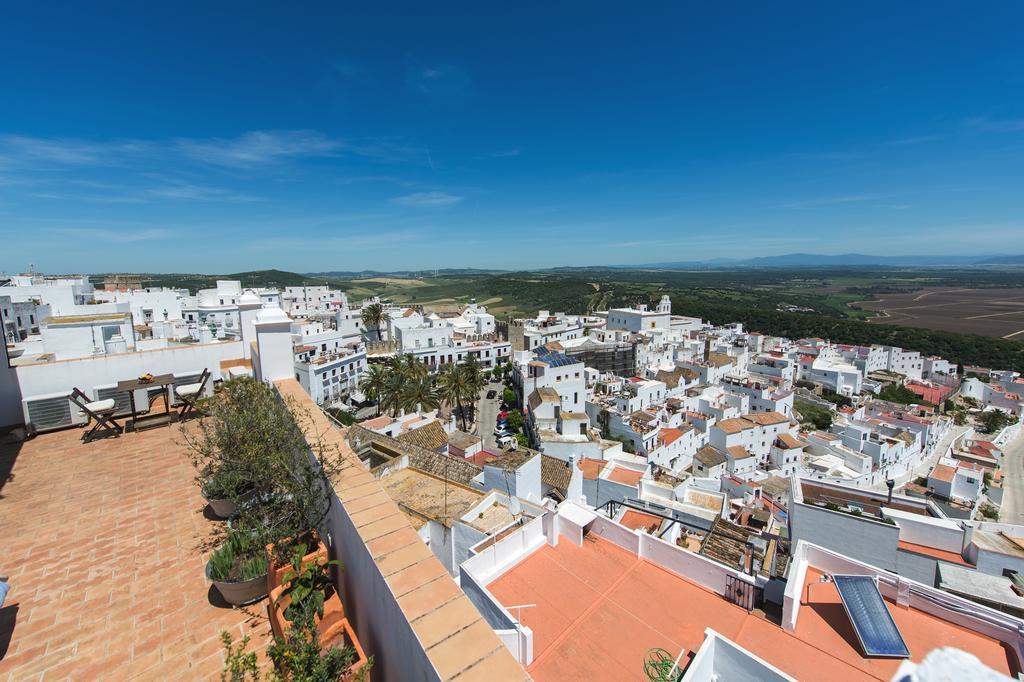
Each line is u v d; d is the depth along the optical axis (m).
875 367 107.38
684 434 53.91
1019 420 86.00
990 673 4.50
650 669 7.86
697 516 24.81
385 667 5.10
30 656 5.80
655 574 10.28
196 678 5.62
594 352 79.38
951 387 97.06
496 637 4.10
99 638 6.12
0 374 11.95
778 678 6.93
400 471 21.69
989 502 55.38
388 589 4.71
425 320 88.44
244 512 7.28
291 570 6.20
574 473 30.55
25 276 68.00
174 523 8.63
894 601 9.05
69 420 12.91
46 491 9.62
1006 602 15.08
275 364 12.49
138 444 11.89
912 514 18.38
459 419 65.88
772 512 33.22
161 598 6.86
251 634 6.32
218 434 7.95
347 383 63.09
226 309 75.00
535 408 52.03
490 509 18.03
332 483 6.94
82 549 7.84
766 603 9.26
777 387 73.31
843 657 8.03
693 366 78.75
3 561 7.48
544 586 9.92
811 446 61.03
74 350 29.06
